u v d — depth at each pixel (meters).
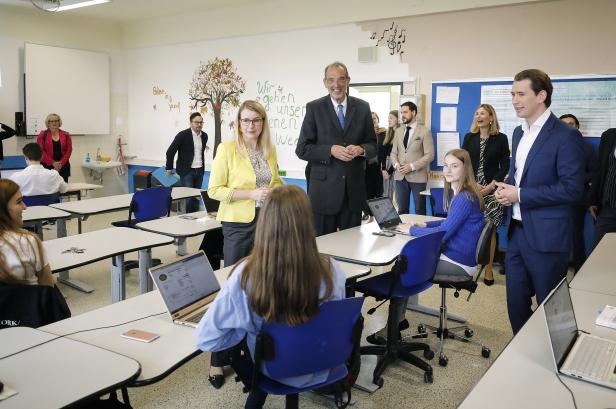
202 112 8.37
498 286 4.72
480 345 3.42
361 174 3.38
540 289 2.55
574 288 2.31
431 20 5.86
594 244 4.22
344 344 1.77
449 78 5.82
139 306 2.09
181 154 7.19
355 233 3.39
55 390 1.34
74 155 8.91
